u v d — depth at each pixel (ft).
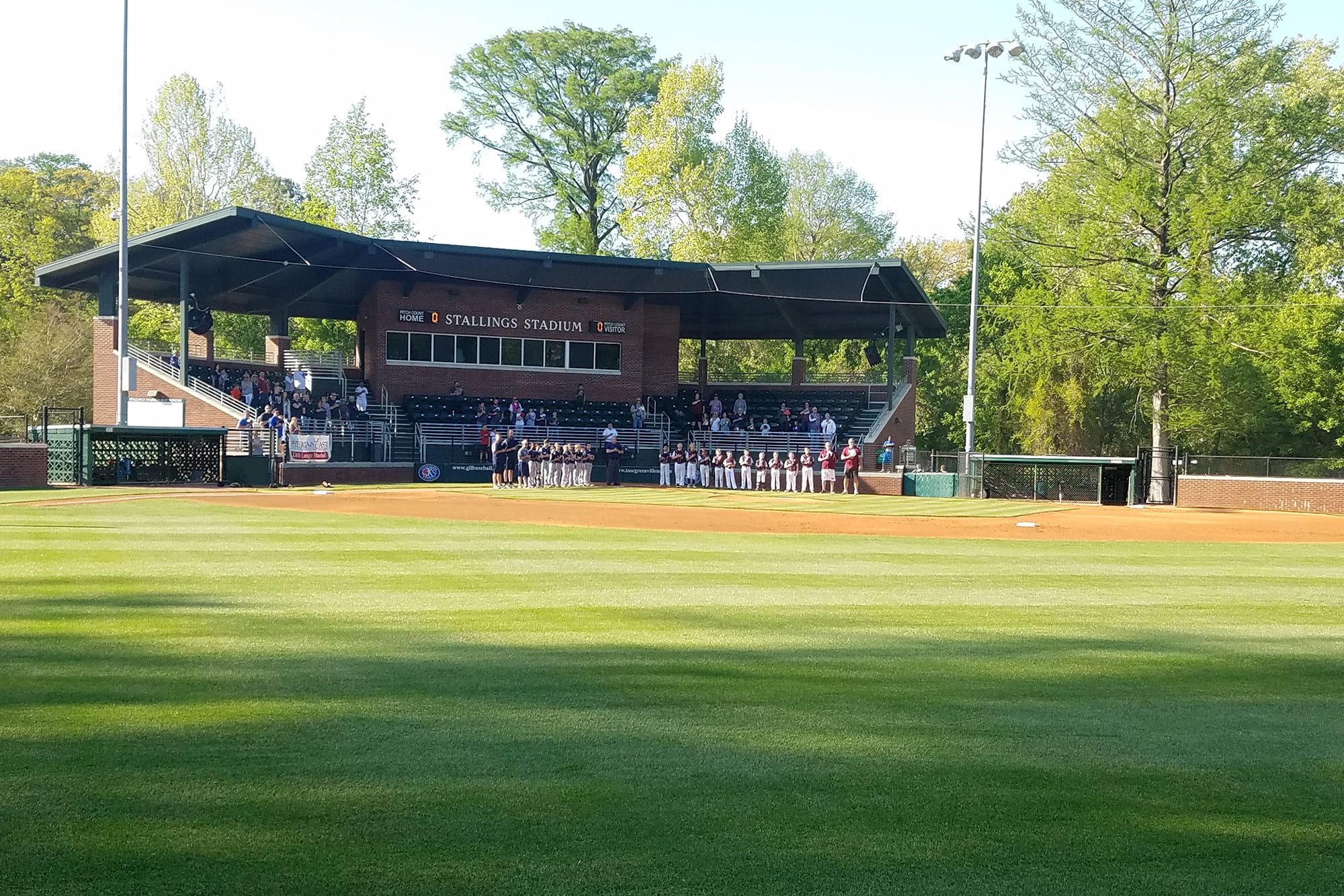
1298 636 30.78
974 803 16.28
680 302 157.69
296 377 134.82
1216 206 125.70
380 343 141.28
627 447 140.97
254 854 13.87
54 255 195.42
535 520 68.23
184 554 44.04
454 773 17.11
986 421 191.83
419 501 85.46
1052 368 153.99
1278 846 14.82
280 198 182.70
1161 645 29.07
